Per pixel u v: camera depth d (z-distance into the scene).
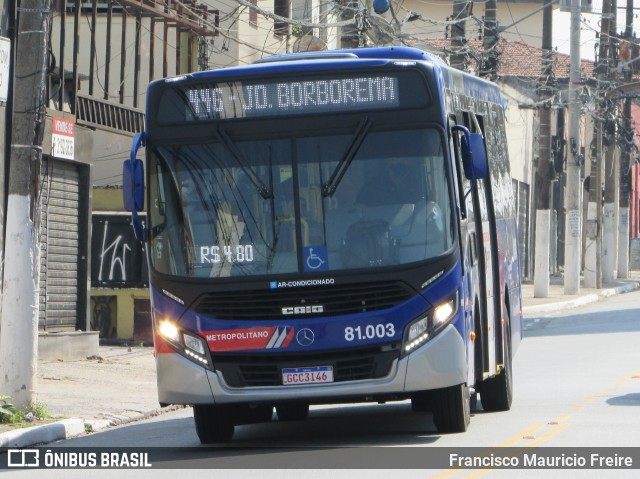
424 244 23.08
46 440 27.30
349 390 22.91
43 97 28.62
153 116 24.19
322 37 74.81
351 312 23.00
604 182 119.31
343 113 23.58
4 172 37.94
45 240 43.88
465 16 68.44
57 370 40.16
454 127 24.19
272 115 23.73
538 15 142.62
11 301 28.48
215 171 23.77
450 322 23.05
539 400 32.00
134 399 34.50
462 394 24.59
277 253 23.25
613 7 102.25
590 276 100.00
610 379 36.75
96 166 59.31
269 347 23.06
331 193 23.33
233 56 64.12
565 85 122.25
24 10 28.42
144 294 50.69
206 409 25.25
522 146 110.12
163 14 52.53
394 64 23.55
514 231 34.69
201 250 23.55
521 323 35.31
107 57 49.00
